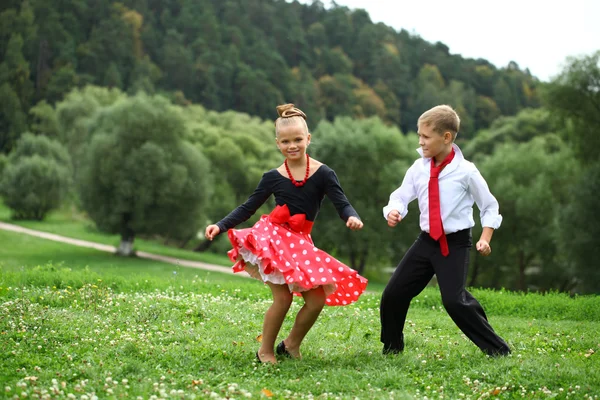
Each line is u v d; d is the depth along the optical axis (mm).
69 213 67938
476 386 4387
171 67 115750
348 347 5637
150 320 6531
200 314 6980
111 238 52938
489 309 9109
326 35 146125
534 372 4590
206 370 4688
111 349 5098
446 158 5332
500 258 39500
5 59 103188
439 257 5250
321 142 40562
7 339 5309
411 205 38000
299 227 5039
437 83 125000
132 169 39938
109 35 114062
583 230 32000
